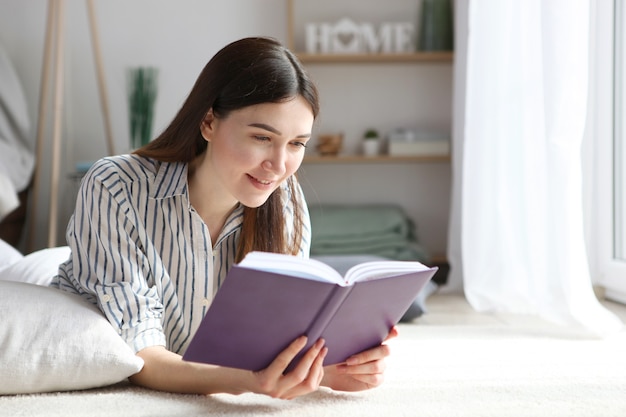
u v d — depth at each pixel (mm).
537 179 2779
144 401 1404
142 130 4566
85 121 4758
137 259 1514
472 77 3391
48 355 1459
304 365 1258
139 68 4566
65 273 1678
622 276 3127
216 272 1594
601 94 3223
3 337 1457
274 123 1342
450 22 4648
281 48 1393
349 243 4395
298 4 4793
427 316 3143
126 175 1513
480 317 3088
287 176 1406
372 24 4805
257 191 1389
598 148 3283
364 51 4652
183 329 1583
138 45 4754
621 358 2041
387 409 1395
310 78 1389
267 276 1145
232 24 4770
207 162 1490
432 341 2375
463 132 3930
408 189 4824
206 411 1342
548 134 2578
